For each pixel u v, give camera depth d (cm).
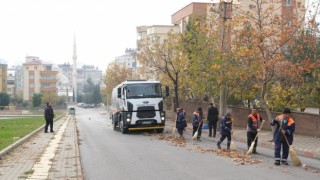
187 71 3294
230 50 2475
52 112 2873
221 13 2588
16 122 4266
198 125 2328
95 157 1566
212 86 2830
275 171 1214
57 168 1224
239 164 1352
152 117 2811
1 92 11288
